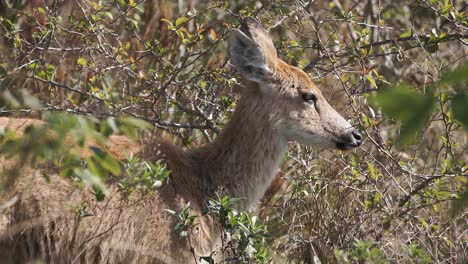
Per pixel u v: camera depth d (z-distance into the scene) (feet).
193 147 35.88
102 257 29.78
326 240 35.17
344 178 37.32
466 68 13.60
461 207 17.79
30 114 35.86
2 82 36.70
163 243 30.40
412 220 35.65
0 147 22.88
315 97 35.37
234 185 33.35
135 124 20.40
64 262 29.58
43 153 19.19
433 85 13.85
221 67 40.52
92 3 38.78
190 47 39.88
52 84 37.24
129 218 30.04
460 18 38.60
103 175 21.22
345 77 39.75
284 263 35.88
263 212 38.65
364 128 36.27
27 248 29.25
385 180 37.50
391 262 32.71
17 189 28.84
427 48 40.14
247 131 33.73
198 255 31.04
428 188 36.42
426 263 31.24
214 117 39.40
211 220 31.58
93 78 37.73
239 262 29.17
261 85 34.30
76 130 19.12
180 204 31.14
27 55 38.27
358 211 35.88
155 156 31.83
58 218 29.27
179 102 40.01
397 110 13.65
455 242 34.40
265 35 35.17
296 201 37.35
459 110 13.46
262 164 34.04
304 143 35.53
